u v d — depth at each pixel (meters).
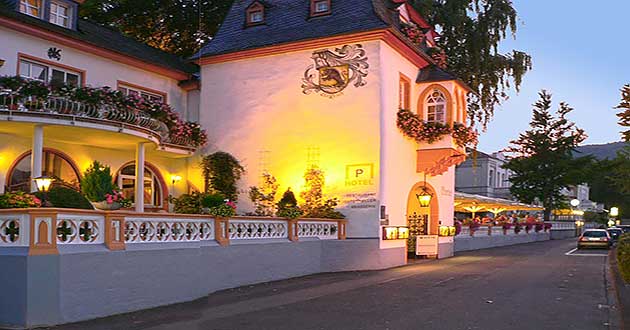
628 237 17.91
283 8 22.56
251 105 21.55
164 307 12.12
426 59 22.92
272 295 13.84
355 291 14.45
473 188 65.19
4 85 14.95
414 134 21.41
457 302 12.70
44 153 17.72
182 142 20.81
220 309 11.89
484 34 30.28
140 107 17.53
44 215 10.09
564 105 57.62
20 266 9.83
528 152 58.47
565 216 65.62
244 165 21.42
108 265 11.05
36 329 9.68
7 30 16.47
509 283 16.00
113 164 19.81
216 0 29.91
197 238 13.90
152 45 31.38
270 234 17.00
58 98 15.36
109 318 10.78
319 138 20.38
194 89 22.95
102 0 29.02
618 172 27.39
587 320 10.83
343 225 19.67
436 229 24.50
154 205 21.39
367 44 19.92
